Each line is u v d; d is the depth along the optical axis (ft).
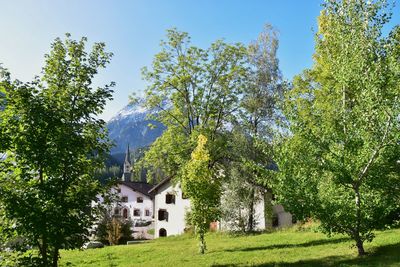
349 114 56.70
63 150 39.91
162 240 132.67
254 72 132.46
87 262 80.79
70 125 41.83
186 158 126.82
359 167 51.65
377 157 51.44
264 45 133.49
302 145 54.54
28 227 36.86
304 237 87.20
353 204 52.39
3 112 41.01
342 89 65.31
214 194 78.59
